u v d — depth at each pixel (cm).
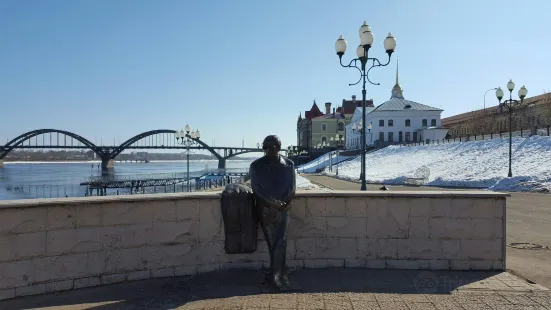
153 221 493
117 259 476
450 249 521
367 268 525
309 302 414
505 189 2017
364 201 527
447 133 7688
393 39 1315
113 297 430
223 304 409
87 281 460
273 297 429
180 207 504
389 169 4178
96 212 467
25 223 432
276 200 472
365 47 1284
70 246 454
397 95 9275
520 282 477
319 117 11025
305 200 528
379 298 426
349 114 10950
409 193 523
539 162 2550
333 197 528
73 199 452
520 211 1231
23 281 429
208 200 514
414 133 8006
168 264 498
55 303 413
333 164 6125
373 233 526
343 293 440
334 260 528
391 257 524
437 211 522
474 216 520
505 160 2903
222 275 499
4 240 421
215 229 516
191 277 493
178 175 5712
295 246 527
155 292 445
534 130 3731
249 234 508
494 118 6950
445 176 2917
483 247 520
